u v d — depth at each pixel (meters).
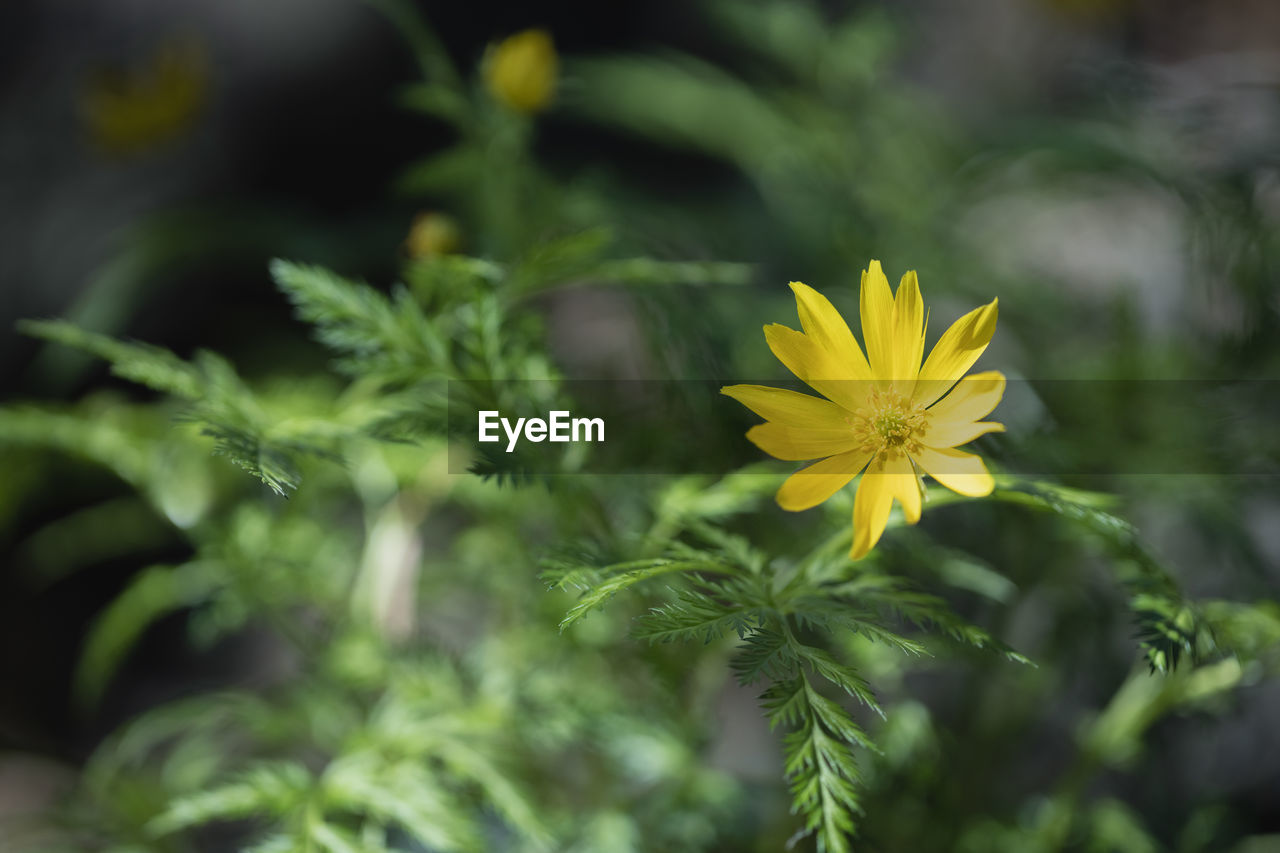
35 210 1.16
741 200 0.76
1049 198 0.73
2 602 1.04
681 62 0.81
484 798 0.48
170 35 1.24
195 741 0.62
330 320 0.44
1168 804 0.64
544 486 0.44
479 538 0.55
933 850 0.51
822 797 0.38
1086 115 0.64
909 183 0.69
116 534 0.81
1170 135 0.61
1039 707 0.59
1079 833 0.53
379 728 0.48
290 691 0.55
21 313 1.13
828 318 0.40
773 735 0.77
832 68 0.76
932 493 0.42
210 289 1.09
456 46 1.30
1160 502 0.51
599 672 0.52
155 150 0.81
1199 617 0.41
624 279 0.47
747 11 0.78
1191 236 0.54
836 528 0.44
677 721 0.49
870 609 0.41
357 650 0.50
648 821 0.50
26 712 1.01
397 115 1.27
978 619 0.59
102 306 0.79
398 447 0.52
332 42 1.27
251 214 0.73
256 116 1.24
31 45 1.22
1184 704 0.50
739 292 0.54
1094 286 0.73
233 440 0.41
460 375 0.45
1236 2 1.37
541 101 0.53
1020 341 0.60
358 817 0.50
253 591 0.52
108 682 1.02
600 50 1.32
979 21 1.32
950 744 0.52
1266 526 0.61
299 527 0.54
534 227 0.54
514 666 0.51
